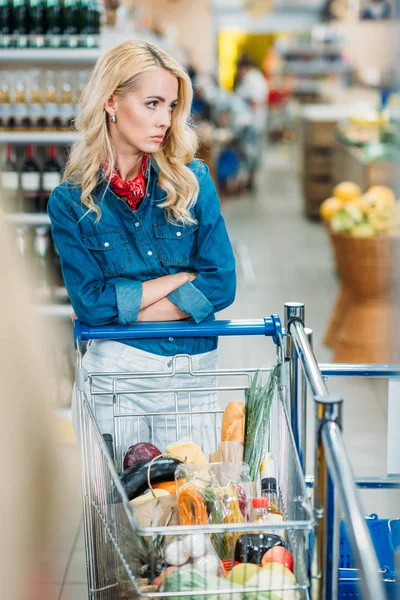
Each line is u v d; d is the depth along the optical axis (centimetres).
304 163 1194
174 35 1348
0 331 224
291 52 2045
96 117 255
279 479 238
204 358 275
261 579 194
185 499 210
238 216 1216
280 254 963
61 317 502
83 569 339
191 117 281
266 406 239
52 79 512
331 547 188
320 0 2403
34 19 504
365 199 575
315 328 690
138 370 269
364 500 384
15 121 509
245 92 1675
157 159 264
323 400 183
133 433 270
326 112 1226
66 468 382
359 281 568
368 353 576
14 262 251
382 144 859
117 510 207
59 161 530
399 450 265
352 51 1817
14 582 214
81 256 264
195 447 241
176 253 273
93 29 511
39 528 267
